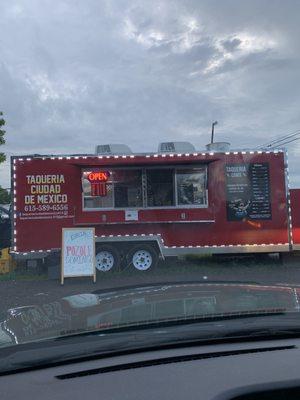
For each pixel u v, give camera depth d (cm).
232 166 1481
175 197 1470
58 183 1451
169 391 184
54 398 180
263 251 1477
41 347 215
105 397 180
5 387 190
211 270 1464
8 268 1512
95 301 285
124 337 221
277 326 232
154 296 289
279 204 1485
